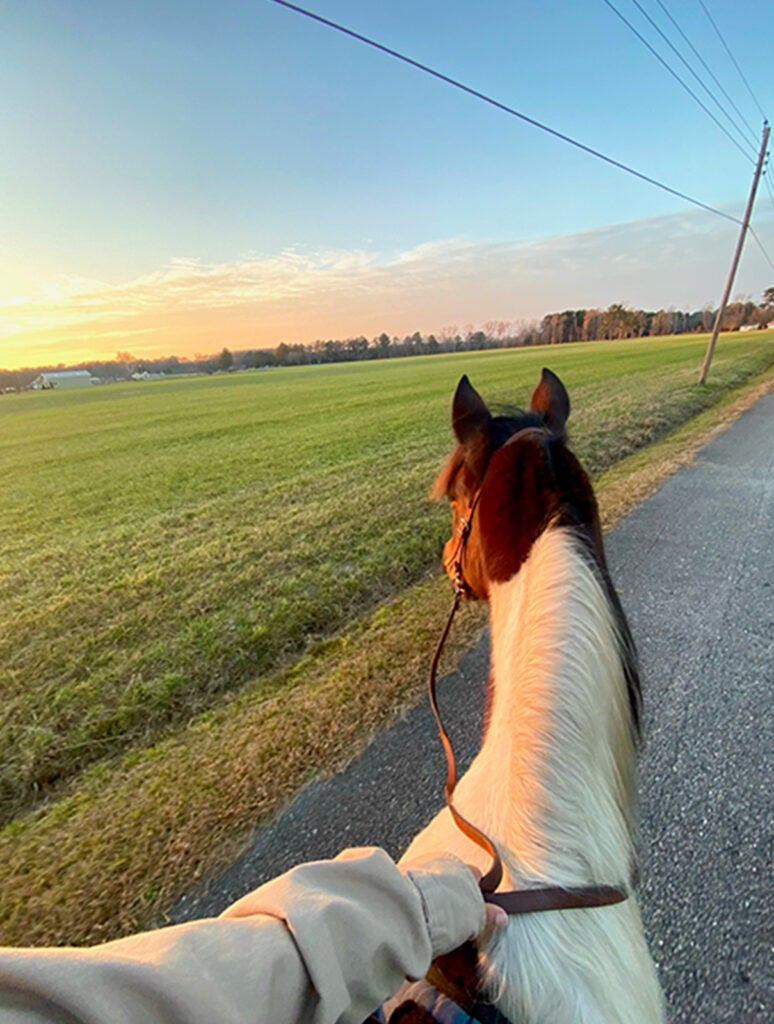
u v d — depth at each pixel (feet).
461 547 4.69
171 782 8.46
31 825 8.16
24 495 36.86
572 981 2.57
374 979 2.16
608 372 86.17
